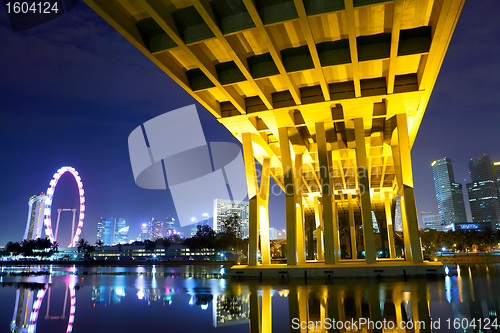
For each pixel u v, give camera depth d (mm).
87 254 159125
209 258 134125
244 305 13969
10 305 15219
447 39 20438
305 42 22656
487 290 17016
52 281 30359
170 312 12656
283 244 124062
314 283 22703
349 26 18641
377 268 26828
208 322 10695
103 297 17594
